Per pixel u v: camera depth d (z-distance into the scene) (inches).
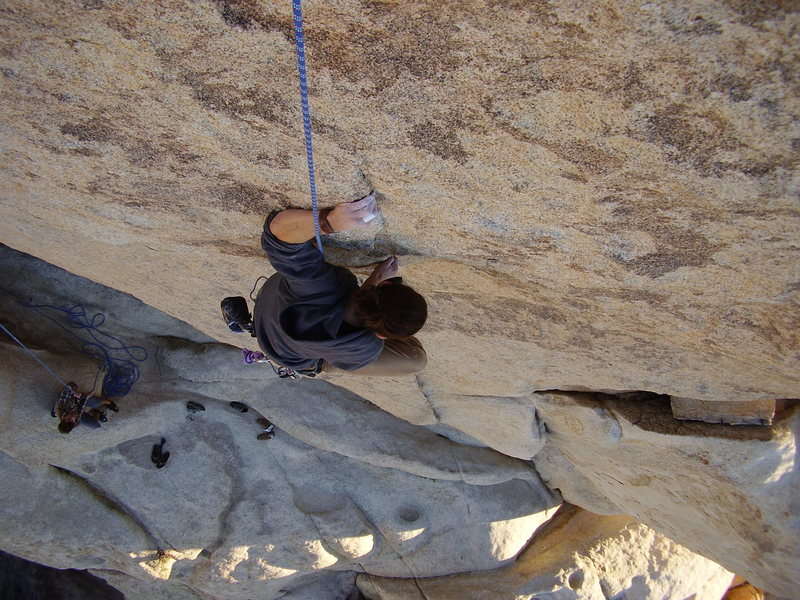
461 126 79.7
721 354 126.1
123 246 144.8
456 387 205.5
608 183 82.3
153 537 284.8
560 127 75.7
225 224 120.2
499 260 111.9
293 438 298.8
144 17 74.9
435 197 95.4
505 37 67.4
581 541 325.7
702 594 336.2
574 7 62.5
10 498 260.2
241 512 290.7
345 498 304.5
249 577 296.8
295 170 95.9
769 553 207.3
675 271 98.8
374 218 104.3
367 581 335.9
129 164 104.7
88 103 90.7
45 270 248.5
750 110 66.5
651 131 72.4
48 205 127.6
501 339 155.8
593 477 261.0
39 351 238.2
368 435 285.6
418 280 132.3
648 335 128.9
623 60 65.9
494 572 319.3
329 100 81.0
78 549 274.1
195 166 102.0
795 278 91.7
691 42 62.1
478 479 297.4
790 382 127.3
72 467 266.4
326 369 116.3
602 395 203.8
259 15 71.7
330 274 98.0
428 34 69.5
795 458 182.5
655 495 234.1
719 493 203.5
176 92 85.6
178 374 271.9
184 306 181.2
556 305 127.4
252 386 276.7
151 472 277.0
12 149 106.5
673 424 192.1
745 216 81.5
